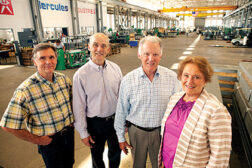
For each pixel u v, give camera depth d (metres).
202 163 0.92
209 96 0.89
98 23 15.80
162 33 23.91
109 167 1.74
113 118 1.50
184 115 0.96
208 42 16.56
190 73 0.87
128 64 7.31
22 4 9.38
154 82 1.20
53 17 11.29
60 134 1.27
